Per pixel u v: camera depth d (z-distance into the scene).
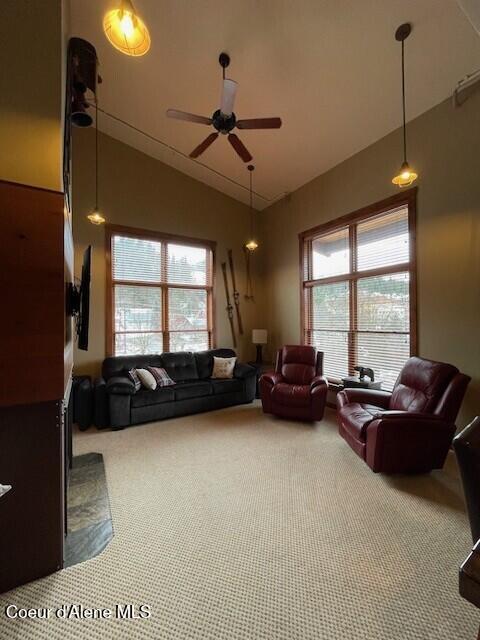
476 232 3.01
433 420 2.59
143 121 4.43
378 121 3.71
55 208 1.60
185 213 5.54
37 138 1.71
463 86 3.01
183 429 3.84
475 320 3.03
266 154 4.70
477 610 1.40
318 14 2.68
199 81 3.62
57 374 1.61
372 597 1.47
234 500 2.29
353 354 4.48
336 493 2.37
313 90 3.44
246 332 6.27
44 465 1.61
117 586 1.54
